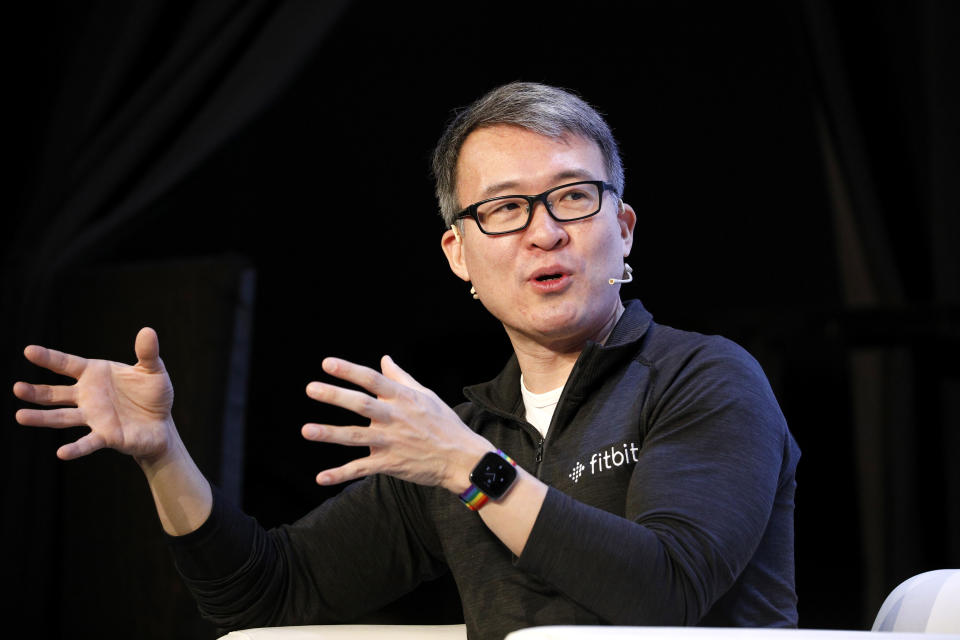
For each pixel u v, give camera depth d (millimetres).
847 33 16359
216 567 5277
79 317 12992
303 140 20516
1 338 13031
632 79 22531
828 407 13539
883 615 4891
